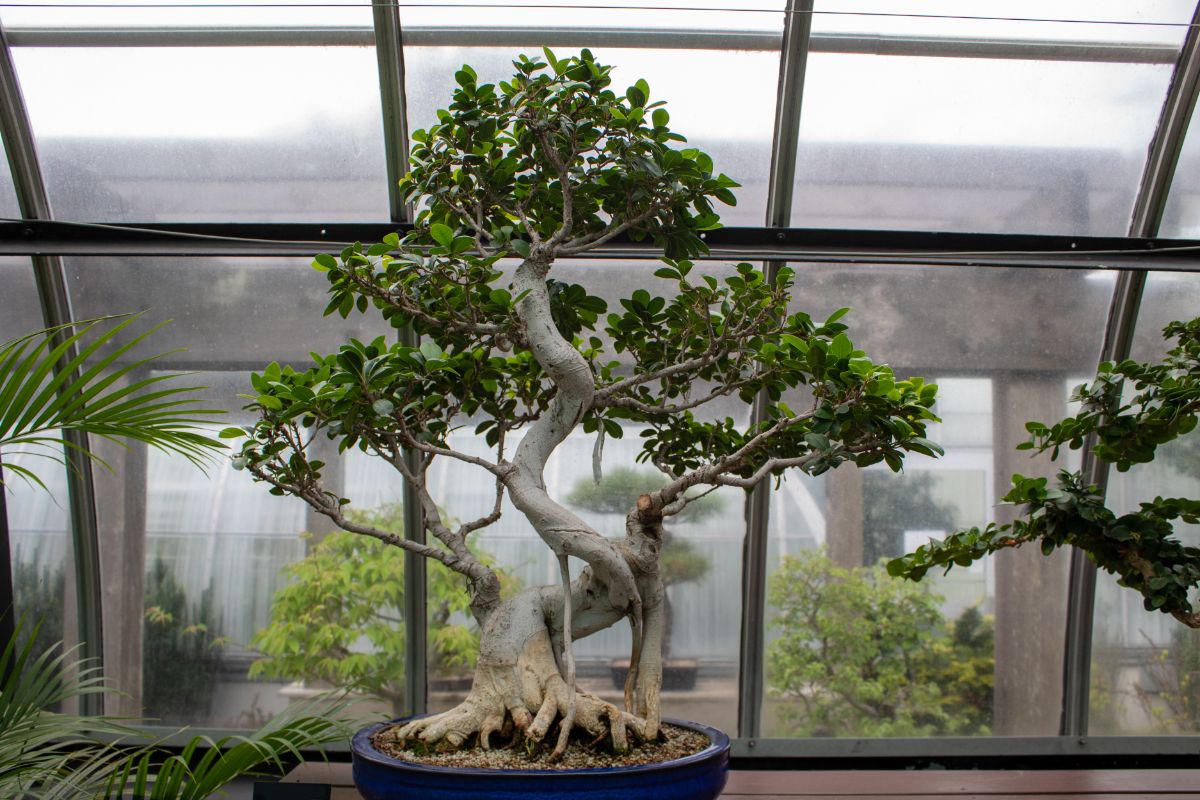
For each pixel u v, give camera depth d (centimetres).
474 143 211
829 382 191
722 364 234
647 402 240
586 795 165
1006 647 371
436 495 366
